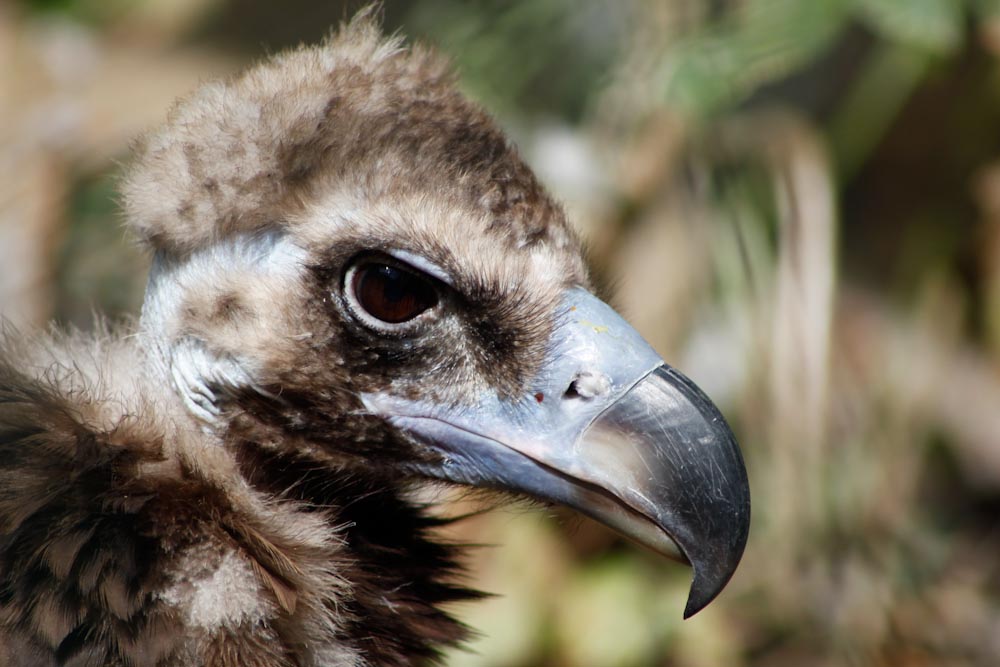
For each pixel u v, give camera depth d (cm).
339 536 681
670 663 1116
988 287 1305
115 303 1180
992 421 1283
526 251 684
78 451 621
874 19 1084
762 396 1140
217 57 1307
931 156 1287
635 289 1150
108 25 1370
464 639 770
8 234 1193
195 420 693
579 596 1109
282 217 664
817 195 1152
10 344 701
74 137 1245
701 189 1167
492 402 693
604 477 677
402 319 677
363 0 1282
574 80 1214
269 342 676
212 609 605
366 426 693
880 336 1268
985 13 1162
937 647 1177
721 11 1143
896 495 1233
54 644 591
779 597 1160
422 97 685
